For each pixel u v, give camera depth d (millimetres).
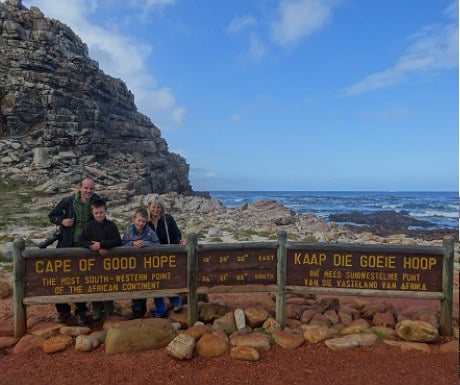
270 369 4309
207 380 4109
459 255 10820
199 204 28750
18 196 24406
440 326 5195
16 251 4934
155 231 5664
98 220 5082
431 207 63531
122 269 5113
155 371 4262
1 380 4098
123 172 37438
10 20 38625
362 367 4344
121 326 4750
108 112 45906
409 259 5164
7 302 6750
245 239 15320
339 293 5188
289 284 5305
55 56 39844
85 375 4188
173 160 56500
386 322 5484
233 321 5230
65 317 5574
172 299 5695
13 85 35250
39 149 31375
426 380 4082
